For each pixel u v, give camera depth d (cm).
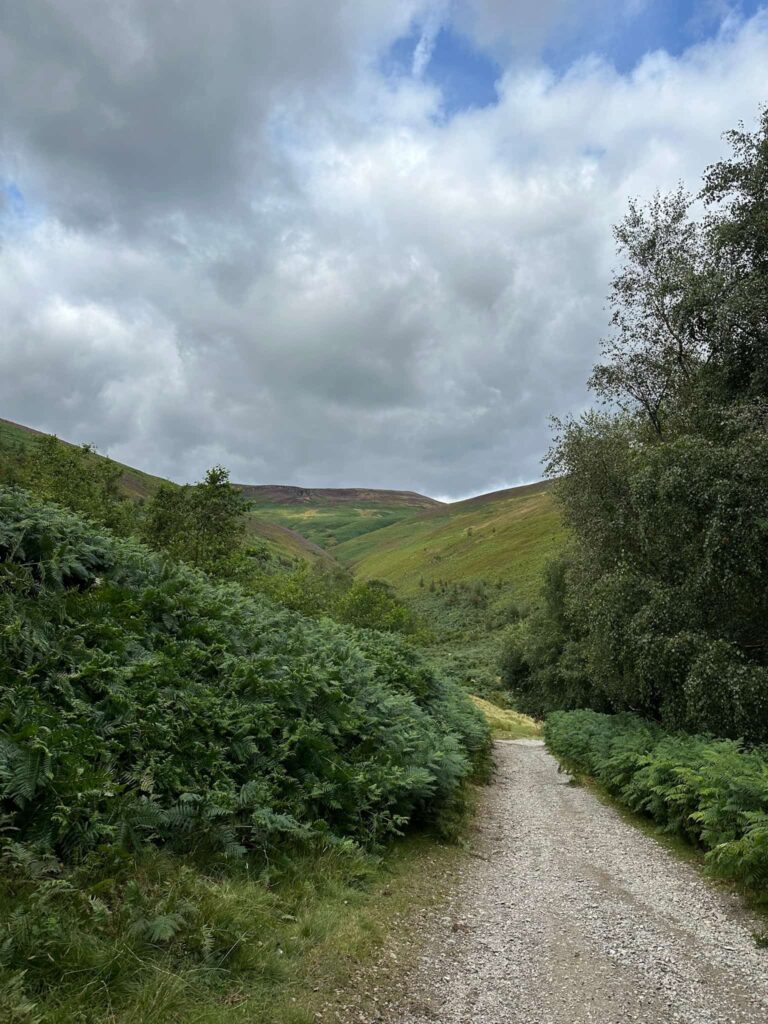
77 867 477
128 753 626
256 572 2753
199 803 612
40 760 520
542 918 695
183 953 451
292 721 838
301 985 466
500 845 1053
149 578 999
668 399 2122
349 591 4406
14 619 686
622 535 2067
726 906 742
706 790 928
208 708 746
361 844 812
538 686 4478
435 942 602
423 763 1018
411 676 1563
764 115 1642
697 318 1803
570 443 2316
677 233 2070
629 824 1251
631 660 1930
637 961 575
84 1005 367
